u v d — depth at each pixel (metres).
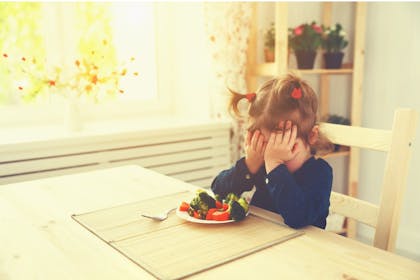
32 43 2.19
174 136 2.21
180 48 2.61
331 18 2.71
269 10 2.44
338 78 2.73
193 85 2.55
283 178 0.93
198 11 2.42
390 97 2.48
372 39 2.53
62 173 1.93
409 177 2.42
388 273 0.69
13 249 0.81
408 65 2.38
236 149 2.36
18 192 1.19
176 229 0.89
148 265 0.72
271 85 1.02
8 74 2.16
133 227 0.90
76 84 2.06
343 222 2.53
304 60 2.31
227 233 0.86
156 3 2.57
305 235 0.86
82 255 0.77
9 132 2.04
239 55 2.27
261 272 0.69
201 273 0.69
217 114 2.35
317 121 1.04
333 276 0.68
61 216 0.99
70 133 2.00
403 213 2.47
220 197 1.08
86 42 2.33
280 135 0.96
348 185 2.62
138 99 2.58
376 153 2.57
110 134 2.01
